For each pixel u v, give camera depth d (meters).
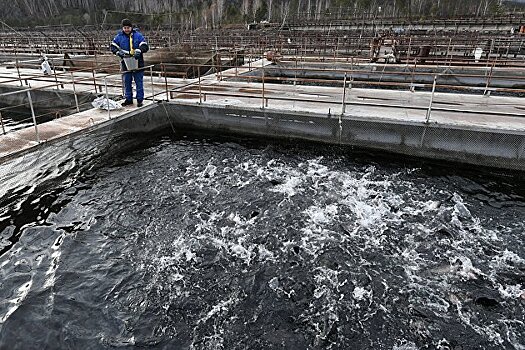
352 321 4.66
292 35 27.59
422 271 5.55
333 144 9.55
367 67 15.88
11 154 6.64
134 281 5.25
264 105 10.10
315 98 10.86
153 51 18.08
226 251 5.94
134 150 9.82
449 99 10.68
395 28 40.41
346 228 6.57
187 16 66.56
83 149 9.07
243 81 14.23
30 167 8.45
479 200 7.50
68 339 4.30
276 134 10.02
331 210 7.10
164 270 5.49
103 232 6.38
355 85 15.97
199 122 10.68
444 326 4.59
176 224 6.64
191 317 4.68
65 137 7.70
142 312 4.73
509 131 7.98
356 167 8.89
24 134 7.74
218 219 6.80
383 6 67.00
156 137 10.69
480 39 18.55
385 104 10.10
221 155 9.54
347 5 66.69
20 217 6.82
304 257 5.82
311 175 8.49
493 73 14.67
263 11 65.50
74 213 6.95
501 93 14.62
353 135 9.27
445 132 8.47
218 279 5.34
